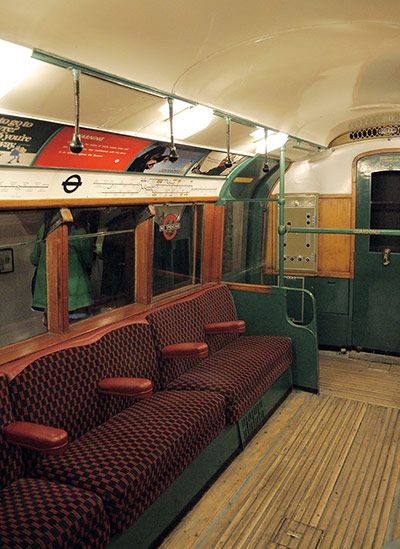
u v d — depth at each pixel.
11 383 2.81
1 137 2.60
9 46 1.95
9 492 2.45
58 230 3.40
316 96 3.70
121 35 2.05
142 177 3.94
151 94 2.79
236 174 5.21
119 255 4.30
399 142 5.89
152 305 4.47
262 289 5.16
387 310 6.21
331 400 4.84
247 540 2.88
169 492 2.94
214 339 4.73
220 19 2.08
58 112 2.67
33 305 3.59
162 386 3.93
